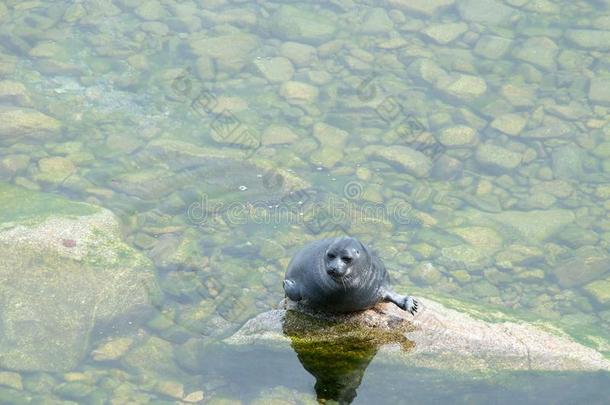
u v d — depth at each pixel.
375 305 26.12
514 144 38.09
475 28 44.97
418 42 44.03
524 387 24.73
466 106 39.97
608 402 24.19
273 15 45.19
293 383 25.19
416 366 25.17
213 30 43.88
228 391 24.98
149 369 25.89
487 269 32.12
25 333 26.33
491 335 25.69
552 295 31.30
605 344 26.08
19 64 40.84
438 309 26.52
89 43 42.62
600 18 45.78
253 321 26.25
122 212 32.97
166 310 28.22
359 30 44.56
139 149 36.22
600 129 38.94
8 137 36.25
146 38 43.19
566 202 35.50
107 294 27.92
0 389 24.80
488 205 35.16
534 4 46.88
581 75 41.94
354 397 24.73
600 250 33.16
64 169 34.91
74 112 38.16
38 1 45.78
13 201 31.23
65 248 28.94
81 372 25.62
